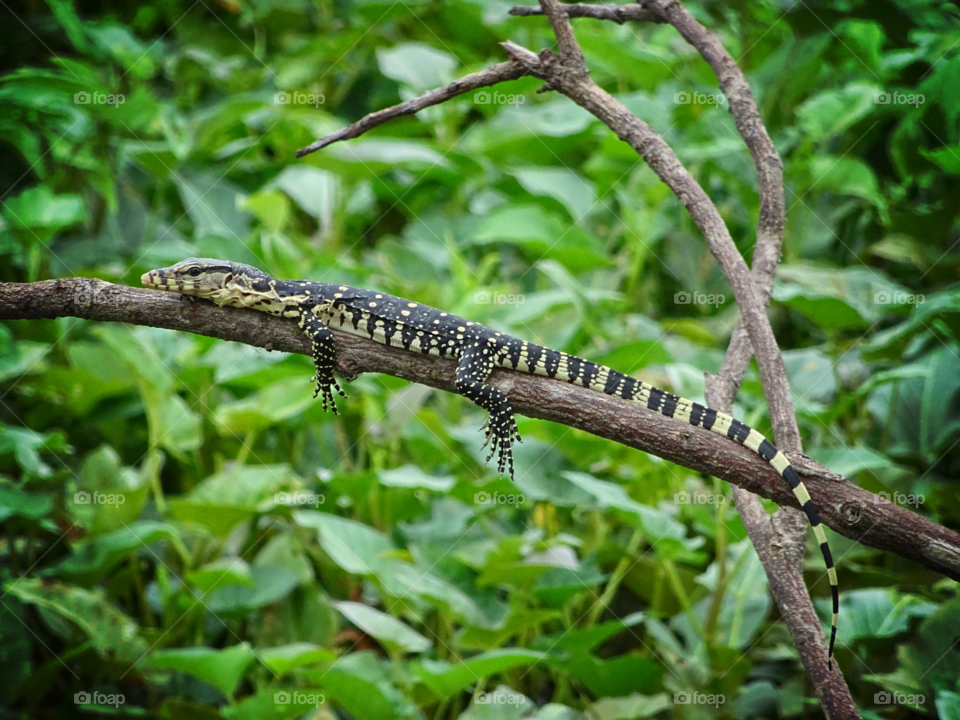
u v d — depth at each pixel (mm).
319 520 7777
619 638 8766
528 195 11961
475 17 14219
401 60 12930
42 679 7969
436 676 6945
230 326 5922
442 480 8047
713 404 5957
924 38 10969
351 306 6094
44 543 8859
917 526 4910
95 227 11609
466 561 7914
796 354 9672
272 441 9836
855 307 8930
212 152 12859
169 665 7320
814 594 8266
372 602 8523
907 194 11703
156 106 10672
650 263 11688
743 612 7832
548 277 11297
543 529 8750
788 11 11336
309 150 6082
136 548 7918
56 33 12078
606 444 8555
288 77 13469
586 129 12031
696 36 6516
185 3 14219
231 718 7379
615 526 8961
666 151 6145
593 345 10367
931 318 8555
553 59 6211
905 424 9219
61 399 9695
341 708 7980
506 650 6816
